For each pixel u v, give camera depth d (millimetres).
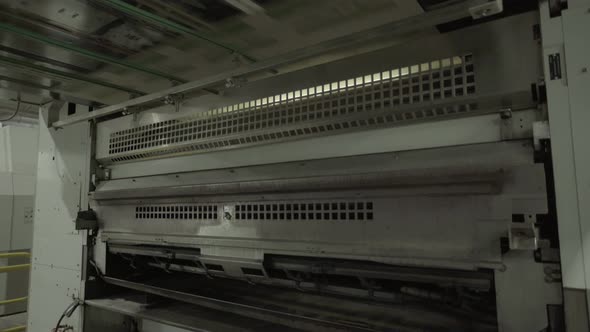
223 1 1491
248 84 1861
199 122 2055
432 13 1235
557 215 1091
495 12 1144
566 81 1109
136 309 2328
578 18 1110
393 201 1436
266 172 1796
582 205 1057
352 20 1646
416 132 1415
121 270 2652
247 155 1873
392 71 1457
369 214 1483
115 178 2596
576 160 1076
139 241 2287
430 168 1307
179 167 2178
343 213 1543
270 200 1742
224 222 1901
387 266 1498
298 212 1659
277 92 1758
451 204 1322
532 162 1199
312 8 1546
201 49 1926
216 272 2029
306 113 1659
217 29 1724
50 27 1712
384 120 1479
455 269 1367
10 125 5473
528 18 1216
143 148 2330
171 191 2064
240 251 1832
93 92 2543
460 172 1246
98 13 1576
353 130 1549
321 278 1765
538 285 1164
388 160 1464
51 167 2955
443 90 1345
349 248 1505
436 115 1374
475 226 1269
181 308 2346
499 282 1225
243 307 1797
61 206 2820
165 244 2152
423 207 1373
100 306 2410
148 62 2090
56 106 2998
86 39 1815
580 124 1079
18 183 5000
